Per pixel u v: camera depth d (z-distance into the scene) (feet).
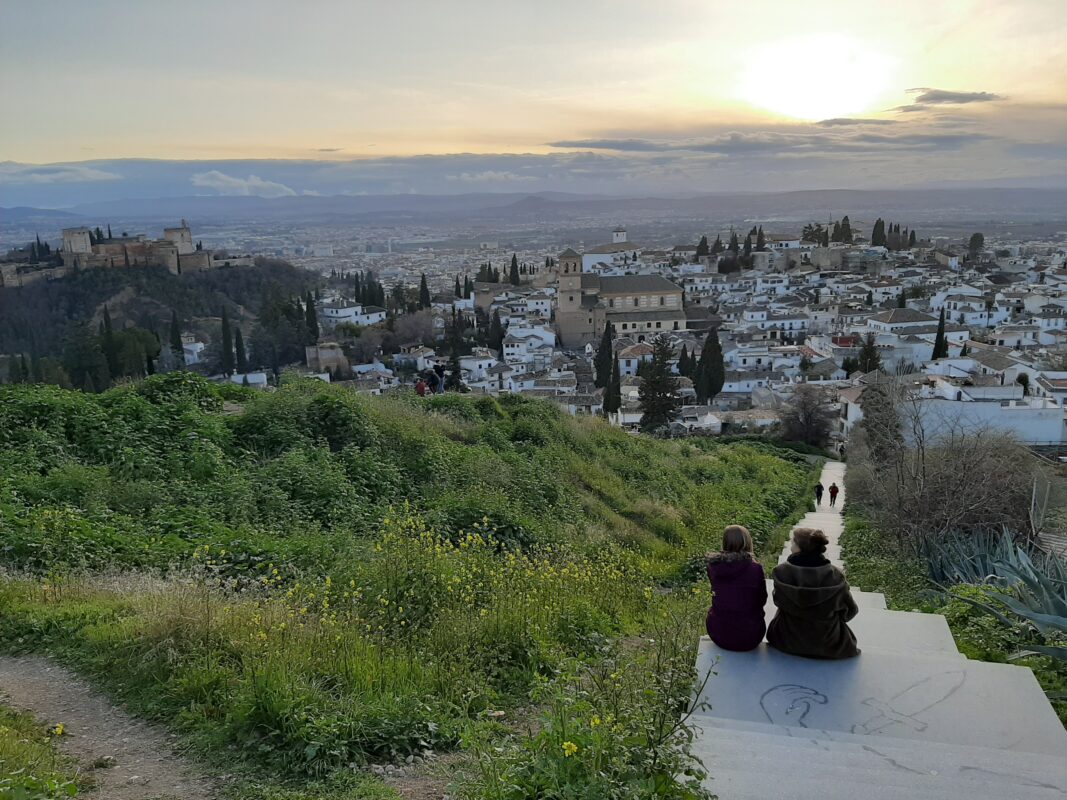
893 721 18.06
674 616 31.73
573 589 33.27
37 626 24.86
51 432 45.11
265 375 330.95
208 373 339.77
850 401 200.85
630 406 239.50
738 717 18.28
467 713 21.38
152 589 27.09
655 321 375.04
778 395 256.93
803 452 187.21
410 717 19.89
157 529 35.63
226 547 33.68
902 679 20.16
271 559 32.68
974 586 34.24
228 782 17.30
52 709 20.59
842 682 19.93
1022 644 26.12
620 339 355.77
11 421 45.03
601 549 46.09
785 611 21.52
